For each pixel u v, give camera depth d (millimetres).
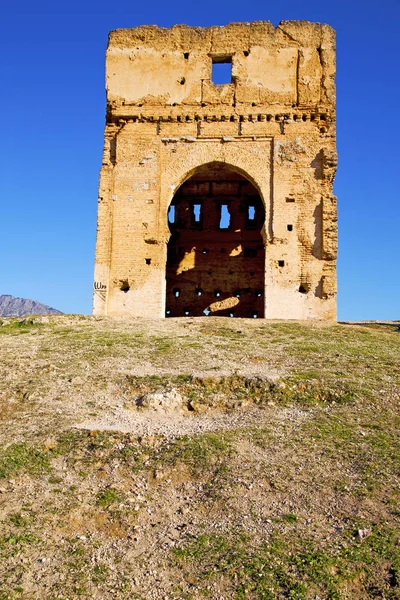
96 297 33344
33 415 17500
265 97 34500
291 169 33719
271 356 23281
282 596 10734
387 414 17766
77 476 14438
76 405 18297
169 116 34656
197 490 14078
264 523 12711
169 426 17109
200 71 34969
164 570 11516
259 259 42906
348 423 17156
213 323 29422
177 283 43062
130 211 34000
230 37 35125
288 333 27656
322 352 23969
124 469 14727
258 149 34125
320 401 18828
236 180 43469
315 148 33812
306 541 12070
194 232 43406
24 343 25359
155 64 35219
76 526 12758
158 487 14195
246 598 10719
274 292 32812
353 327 29906
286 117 34219
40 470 14531
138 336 26422
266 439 16109
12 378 20531
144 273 33438
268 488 13938
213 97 34688
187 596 10836
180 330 27922
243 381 19656
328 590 10820
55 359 22625
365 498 13383
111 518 12992
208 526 12750
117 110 34938
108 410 17938
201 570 11453
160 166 34375
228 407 18438
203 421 17594
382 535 12164
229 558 11672
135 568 11562
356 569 11289
